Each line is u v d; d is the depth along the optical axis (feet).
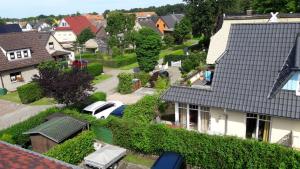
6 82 128.77
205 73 83.05
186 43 277.44
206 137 57.06
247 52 63.87
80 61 155.94
